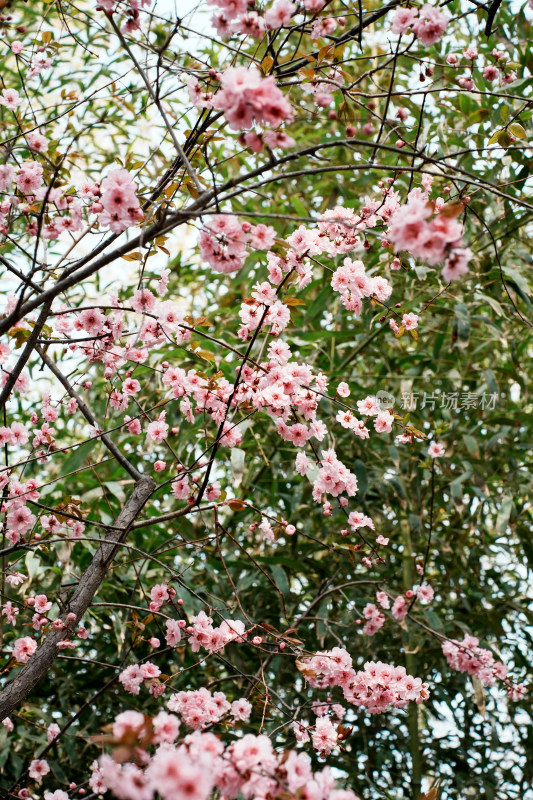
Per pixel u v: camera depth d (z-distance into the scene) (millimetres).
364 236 1877
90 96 1730
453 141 2617
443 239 1031
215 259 1360
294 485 2961
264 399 1739
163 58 1530
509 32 2654
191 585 2506
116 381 1992
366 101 2602
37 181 1552
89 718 2463
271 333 1881
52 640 1586
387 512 2994
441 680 2766
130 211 1357
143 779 997
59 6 1842
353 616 2744
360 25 1556
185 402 1830
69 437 3094
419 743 2572
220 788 1091
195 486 1823
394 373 2924
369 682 1712
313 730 1661
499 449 2893
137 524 1714
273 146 1217
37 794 2391
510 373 2791
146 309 1568
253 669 2650
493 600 2926
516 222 2717
